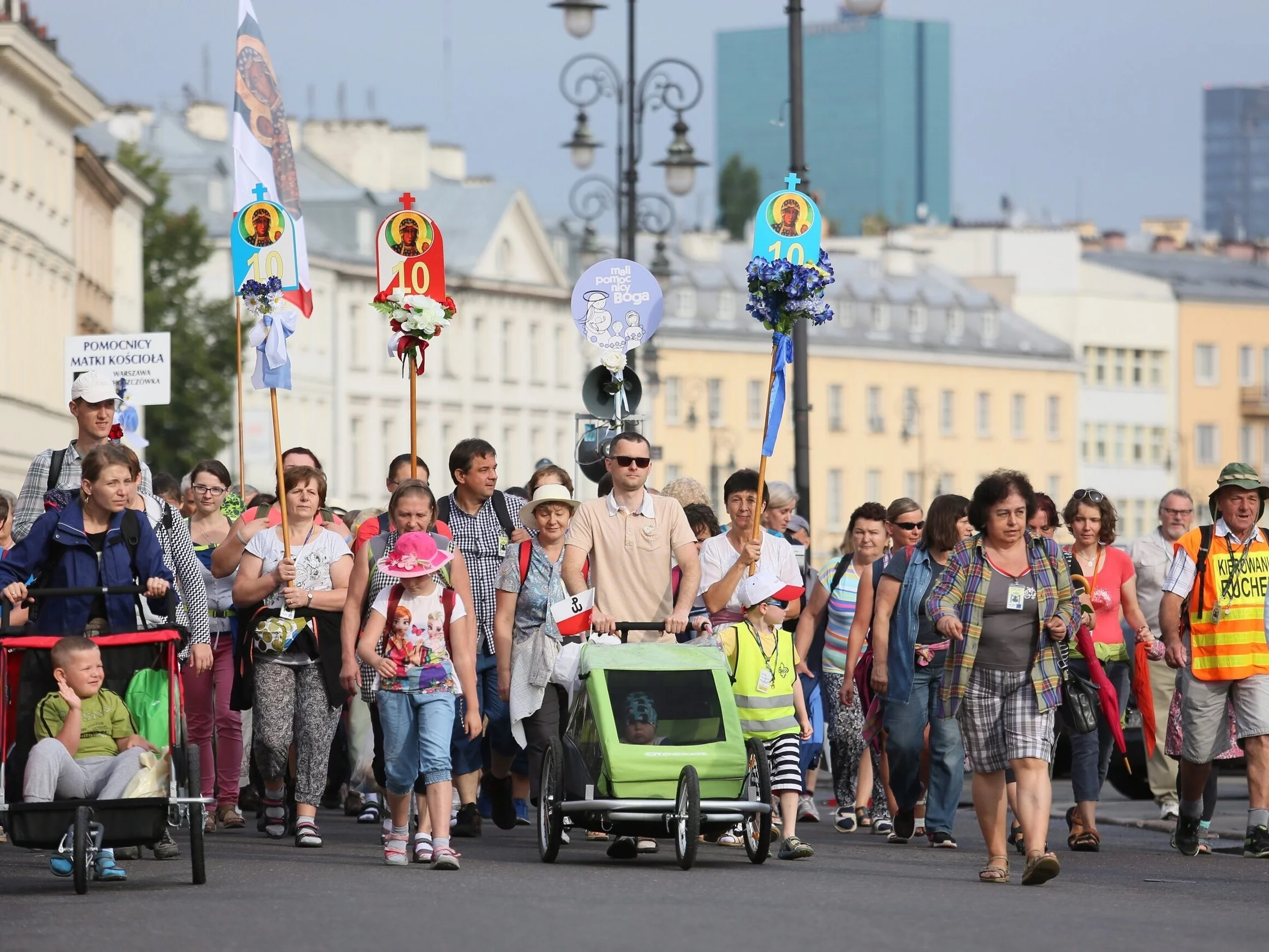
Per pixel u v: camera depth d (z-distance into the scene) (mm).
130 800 30844
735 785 34594
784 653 35969
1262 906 30375
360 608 34969
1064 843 41094
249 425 86562
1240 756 39438
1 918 27750
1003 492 32781
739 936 25719
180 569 34781
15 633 32594
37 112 154750
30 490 34219
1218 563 38594
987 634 32781
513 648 38750
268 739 37344
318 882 31375
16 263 148500
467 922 26781
